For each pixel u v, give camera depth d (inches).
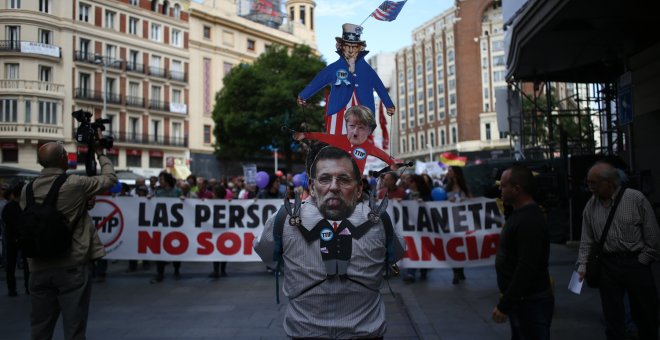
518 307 122.2
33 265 146.4
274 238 94.0
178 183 458.9
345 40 163.5
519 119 719.7
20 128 1392.7
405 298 268.5
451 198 319.6
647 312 141.2
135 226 344.5
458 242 315.6
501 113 775.1
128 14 1641.2
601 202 150.9
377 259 91.8
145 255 342.3
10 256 295.3
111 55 1604.3
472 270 368.5
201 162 1849.2
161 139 1733.5
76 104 1494.8
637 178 312.0
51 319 151.1
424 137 3142.2
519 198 123.4
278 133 1352.1
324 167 91.8
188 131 1817.2
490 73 2711.6
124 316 239.6
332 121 160.2
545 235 117.7
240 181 584.1
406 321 222.7
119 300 277.3
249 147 1438.2
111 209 344.8
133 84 1667.1
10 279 296.2
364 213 93.0
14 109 1391.5
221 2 1945.1
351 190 92.0
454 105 2881.4
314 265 88.9
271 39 2148.1
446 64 2942.9
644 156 465.1
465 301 258.8
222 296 286.0
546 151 675.4
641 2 366.9
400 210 321.1
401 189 348.5
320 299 88.3
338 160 92.0
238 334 206.7
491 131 2684.5
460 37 2797.7
